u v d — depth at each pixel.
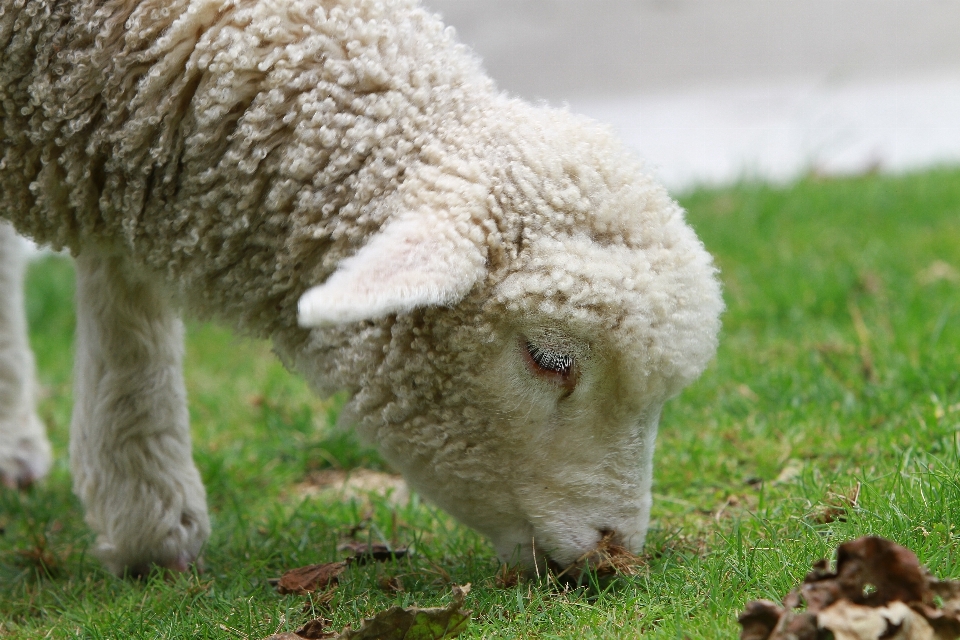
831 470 6.45
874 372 7.88
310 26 5.18
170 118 5.25
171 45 5.19
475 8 29.61
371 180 5.05
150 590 5.92
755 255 11.55
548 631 4.78
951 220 12.19
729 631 4.43
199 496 6.44
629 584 5.09
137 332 6.15
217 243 5.38
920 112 20.62
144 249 5.59
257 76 5.16
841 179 15.12
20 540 7.02
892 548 4.19
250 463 8.21
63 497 7.93
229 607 5.42
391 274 4.39
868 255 10.97
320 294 4.12
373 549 6.20
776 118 20.58
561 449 5.18
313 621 4.90
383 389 5.22
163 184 5.35
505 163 4.95
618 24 28.48
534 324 4.86
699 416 7.82
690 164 17.75
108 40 5.24
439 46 5.44
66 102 5.30
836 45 26.41
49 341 11.92
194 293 5.65
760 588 4.86
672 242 4.94
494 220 4.85
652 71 24.69
